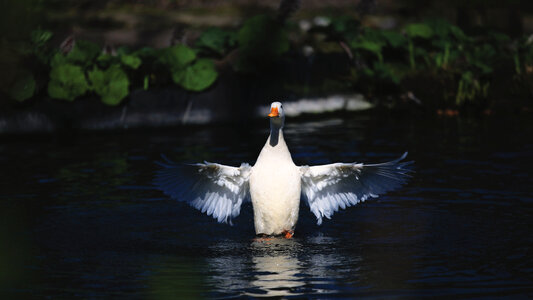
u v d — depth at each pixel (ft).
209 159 44.11
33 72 54.65
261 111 61.41
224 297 22.36
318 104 63.10
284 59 64.03
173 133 54.90
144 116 57.26
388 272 24.70
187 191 30.55
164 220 32.35
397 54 70.54
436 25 73.05
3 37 55.21
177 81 57.82
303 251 27.55
